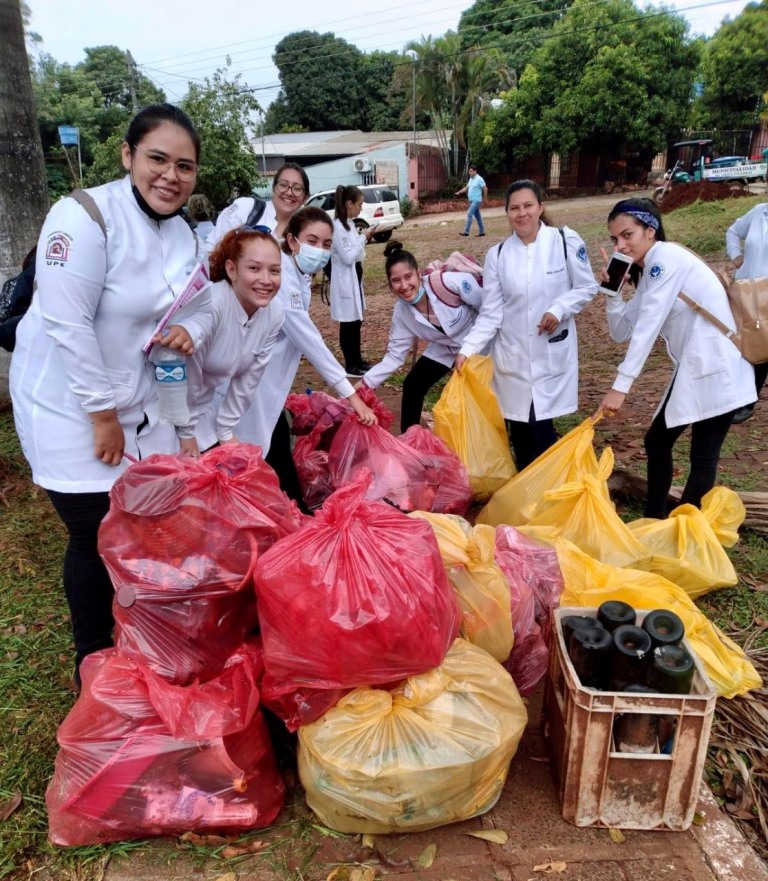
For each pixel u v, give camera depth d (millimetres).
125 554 2229
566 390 4090
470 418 4090
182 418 2584
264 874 2070
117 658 2250
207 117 19797
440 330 4367
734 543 3439
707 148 26047
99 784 2080
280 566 2104
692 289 3320
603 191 33781
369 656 2041
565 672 2178
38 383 2326
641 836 2172
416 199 35875
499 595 2475
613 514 3246
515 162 36750
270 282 2785
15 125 5398
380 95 52469
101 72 45906
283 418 3809
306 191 4215
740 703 2695
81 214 2168
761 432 5098
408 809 2049
